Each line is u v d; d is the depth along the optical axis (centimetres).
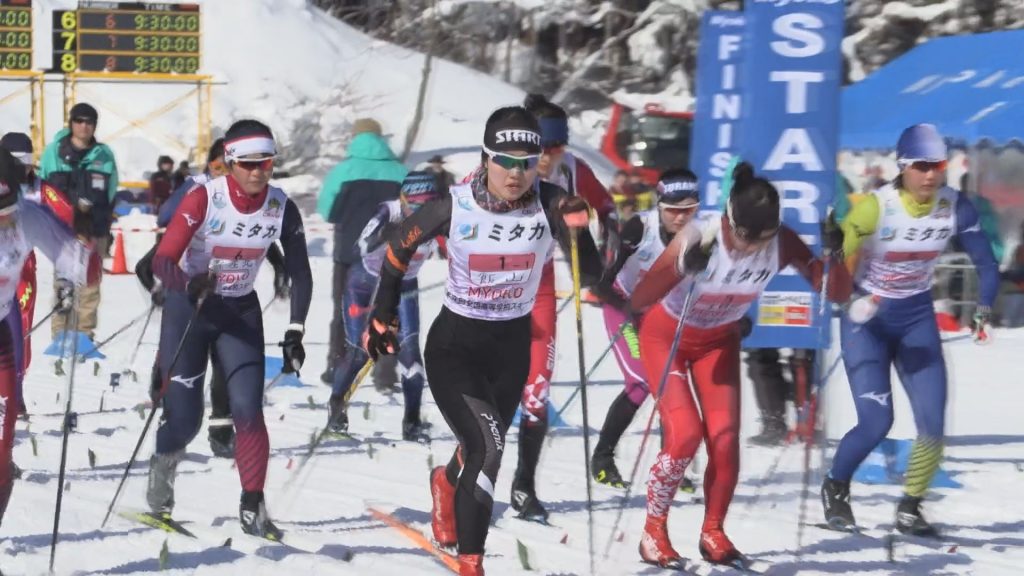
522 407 1430
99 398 2256
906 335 1437
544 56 9388
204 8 9212
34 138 7150
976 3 7700
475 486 1056
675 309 1230
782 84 1570
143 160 7512
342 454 1811
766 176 1579
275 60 8812
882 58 7925
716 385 1245
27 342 1777
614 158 5797
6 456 1124
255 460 1312
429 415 2189
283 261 1470
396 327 1121
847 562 1273
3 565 1179
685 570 1228
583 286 1143
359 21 10581
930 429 1412
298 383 2472
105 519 1330
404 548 1276
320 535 1328
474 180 1089
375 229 1869
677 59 8906
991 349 3216
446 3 8488
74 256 1158
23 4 7069
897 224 1399
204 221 1277
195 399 1334
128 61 7169
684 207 1373
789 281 1599
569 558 1260
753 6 1567
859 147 3756
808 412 1576
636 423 2080
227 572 1163
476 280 1098
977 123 3503
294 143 7462
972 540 1382
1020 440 2017
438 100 8262
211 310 1316
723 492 1246
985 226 3728
